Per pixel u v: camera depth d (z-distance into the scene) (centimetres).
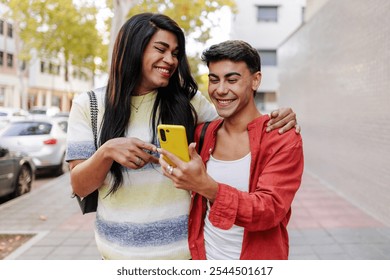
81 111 158
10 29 2838
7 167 617
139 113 163
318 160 858
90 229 492
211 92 156
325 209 580
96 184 148
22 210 585
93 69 2209
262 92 2223
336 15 721
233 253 154
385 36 506
